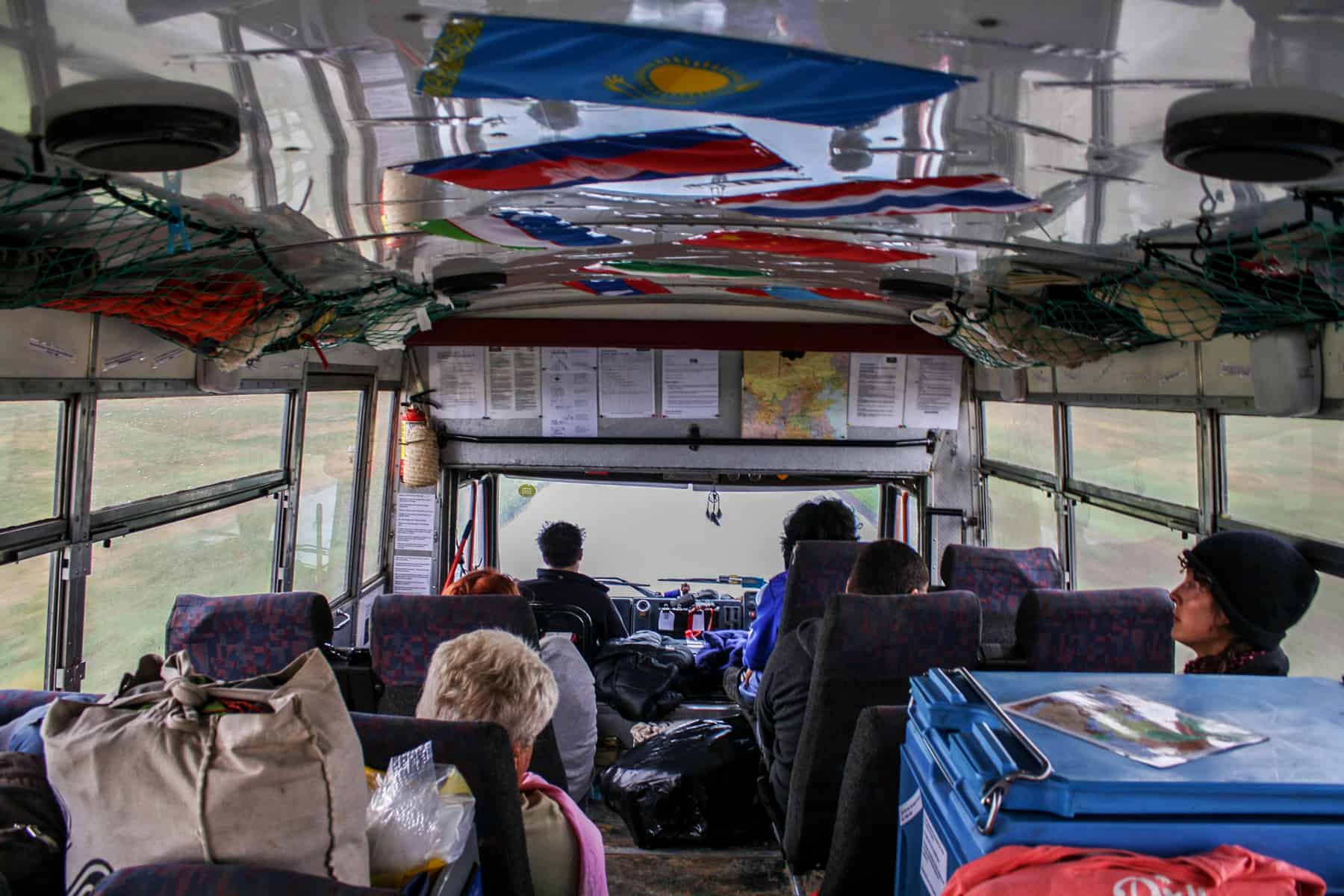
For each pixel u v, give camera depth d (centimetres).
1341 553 381
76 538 405
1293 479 415
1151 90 182
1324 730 199
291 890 148
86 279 314
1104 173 244
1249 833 169
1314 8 142
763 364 824
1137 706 212
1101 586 617
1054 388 664
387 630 426
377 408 779
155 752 158
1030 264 398
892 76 182
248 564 583
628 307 737
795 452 837
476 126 221
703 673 698
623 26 160
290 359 598
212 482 527
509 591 468
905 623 365
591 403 834
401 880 188
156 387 458
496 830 238
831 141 232
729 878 442
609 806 493
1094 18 151
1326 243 280
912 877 230
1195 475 495
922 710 219
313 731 160
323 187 280
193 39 165
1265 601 330
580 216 341
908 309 636
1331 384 375
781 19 155
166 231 309
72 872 166
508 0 148
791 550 598
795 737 417
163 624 485
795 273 511
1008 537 775
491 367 827
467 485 873
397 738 237
